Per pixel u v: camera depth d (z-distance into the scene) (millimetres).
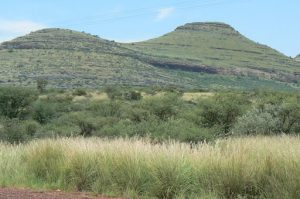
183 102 68688
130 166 9812
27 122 37031
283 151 8898
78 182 10188
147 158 9906
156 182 9156
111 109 57500
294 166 8180
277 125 25172
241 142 12141
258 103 40469
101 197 9219
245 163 8852
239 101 47406
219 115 36125
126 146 10609
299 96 54625
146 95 96500
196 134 21781
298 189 7812
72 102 79188
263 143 12156
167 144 11516
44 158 11641
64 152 11680
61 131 34750
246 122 24719
